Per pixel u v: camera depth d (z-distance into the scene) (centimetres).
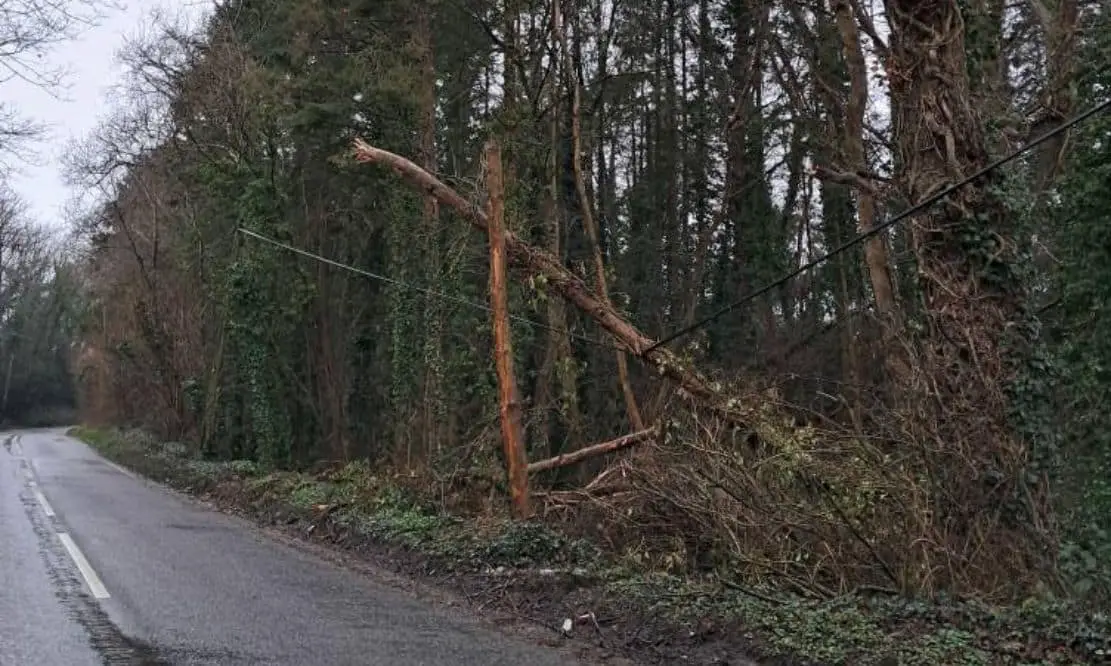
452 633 754
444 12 2306
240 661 655
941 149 1031
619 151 3394
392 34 2403
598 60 2611
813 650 638
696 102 2998
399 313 2306
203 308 3014
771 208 2941
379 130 2494
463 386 2106
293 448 3183
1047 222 1272
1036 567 850
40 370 8219
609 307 1402
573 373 1905
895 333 1089
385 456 2108
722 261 3000
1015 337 989
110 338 4219
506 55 2131
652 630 730
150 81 3008
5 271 7888
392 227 2478
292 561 1109
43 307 8275
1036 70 1703
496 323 1228
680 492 1087
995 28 1270
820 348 2725
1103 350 1085
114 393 4781
